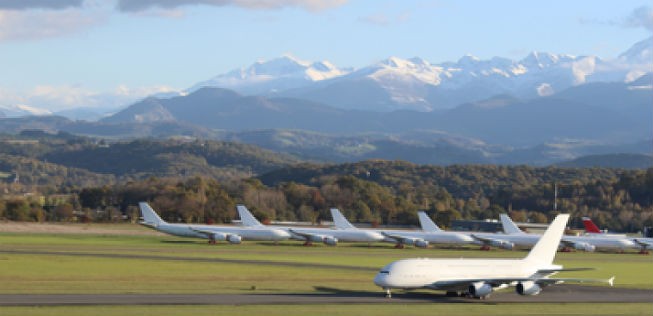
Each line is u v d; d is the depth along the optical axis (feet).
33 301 310.86
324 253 650.84
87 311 288.10
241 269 474.49
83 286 367.66
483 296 366.02
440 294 384.88
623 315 328.90
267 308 309.83
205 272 448.65
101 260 499.10
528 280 364.17
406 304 340.18
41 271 424.05
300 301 336.49
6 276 396.98
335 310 310.86
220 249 654.94
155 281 399.24
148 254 565.12
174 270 453.99
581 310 341.21
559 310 338.54
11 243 636.48
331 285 411.13
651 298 399.85
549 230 401.29
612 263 636.48
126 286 372.79
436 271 363.56
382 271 362.33
